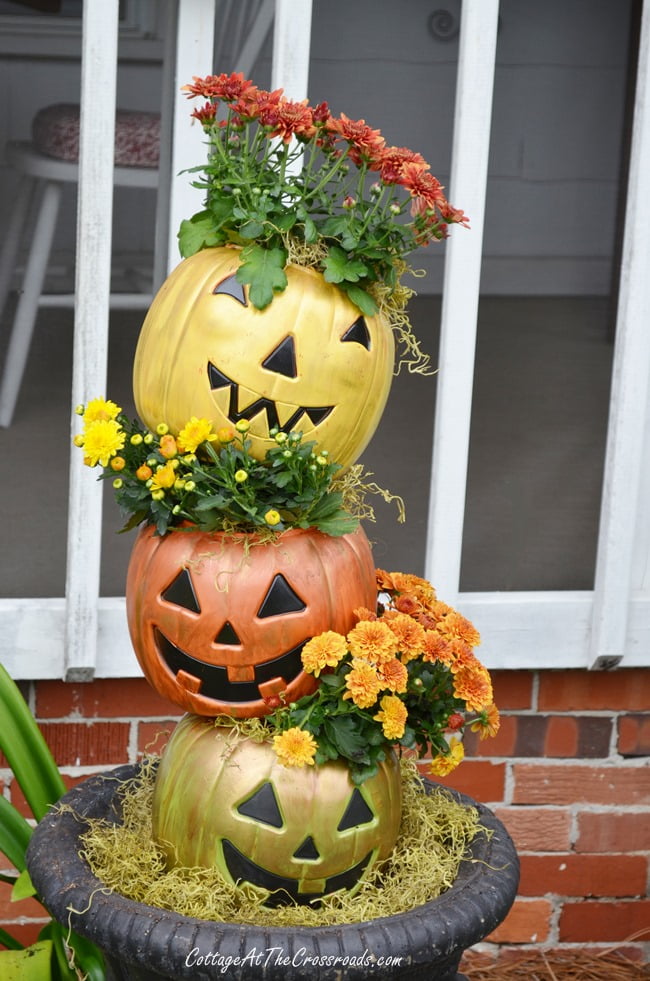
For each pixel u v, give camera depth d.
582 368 2.57
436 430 2.01
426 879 1.23
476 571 2.22
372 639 1.18
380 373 1.24
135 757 2.05
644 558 2.12
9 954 1.53
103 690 2.02
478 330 2.64
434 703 1.29
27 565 2.07
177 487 1.19
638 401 2.00
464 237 1.92
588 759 2.20
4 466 2.21
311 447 1.20
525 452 2.49
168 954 1.10
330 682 1.20
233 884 1.21
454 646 1.24
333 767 1.21
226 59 1.99
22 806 2.02
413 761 1.56
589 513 2.37
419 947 1.12
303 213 1.20
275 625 1.20
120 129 2.12
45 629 1.94
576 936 2.25
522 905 2.23
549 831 2.21
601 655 2.08
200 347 1.20
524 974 2.21
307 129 1.19
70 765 2.04
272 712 1.24
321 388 1.20
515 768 2.18
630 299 1.98
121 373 2.25
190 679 1.23
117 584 2.13
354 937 1.11
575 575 2.23
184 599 1.21
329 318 1.20
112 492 2.19
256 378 1.18
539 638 2.08
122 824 1.35
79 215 1.81
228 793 1.19
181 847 1.22
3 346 2.21
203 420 1.19
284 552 1.21
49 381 2.23
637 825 2.23
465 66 1.87
